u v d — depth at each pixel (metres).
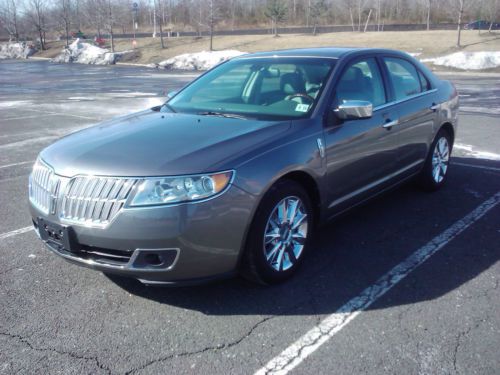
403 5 67.25
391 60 5.05
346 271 3.89
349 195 4.26
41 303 3.45
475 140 8.78
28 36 74.75
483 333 3.05
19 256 4.20
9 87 23.33
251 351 2.92
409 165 5.18
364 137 4.26
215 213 3.09
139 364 2.81
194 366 2.79
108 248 3.09
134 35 65.19
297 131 3.69
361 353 2.88
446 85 6.04
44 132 10.34
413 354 2.87
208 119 3.97
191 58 37.34
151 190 3.02
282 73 4.44
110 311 3.35
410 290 3.59
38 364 2.81
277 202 3.46
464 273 3.83
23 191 6.11
